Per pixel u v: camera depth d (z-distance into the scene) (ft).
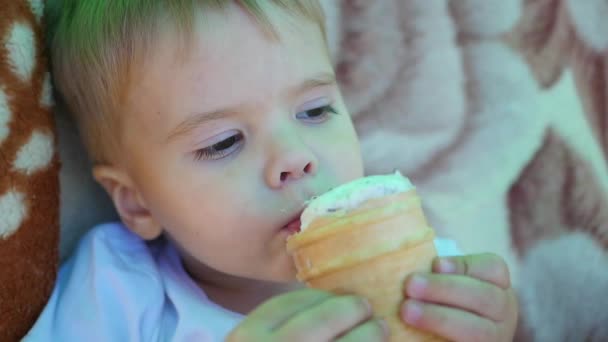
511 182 2.59
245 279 2.27
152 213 2.18
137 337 2.15
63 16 2.18
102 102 2.15
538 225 2.60
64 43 2.17
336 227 1.79
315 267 1.81
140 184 2.16
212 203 2.05
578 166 2.62
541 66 2.60
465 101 2.55
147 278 2.21
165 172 2.09
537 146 2.60
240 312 2.28
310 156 2.00
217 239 2.07
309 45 2.08
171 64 2.04
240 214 2.03
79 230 2.33
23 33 2.07
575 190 2.62
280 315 1.82
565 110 2.62
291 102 2.04
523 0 2.58
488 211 2.57
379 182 1.83
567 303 2.61
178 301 2.19
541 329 2.60
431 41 2.52
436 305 1.84
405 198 1.82
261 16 2.04
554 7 2.61
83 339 2.13
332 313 1.78
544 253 2.60
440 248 2.43
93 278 2.18
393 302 1.81
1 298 2.05
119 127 2.14
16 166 2.05
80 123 2.23
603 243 2.63
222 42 2.02
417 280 1.81
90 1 2.14
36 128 2.09
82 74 2.15
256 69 2.02
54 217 2.15
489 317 1.93
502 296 1.96
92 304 2.15
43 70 2.13
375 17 2.48
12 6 2.05
